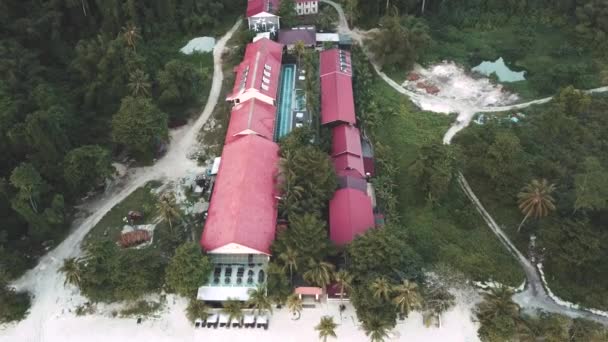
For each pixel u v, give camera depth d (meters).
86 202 92.69
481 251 82.31
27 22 115.69
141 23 127.31
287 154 86.69
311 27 130.62
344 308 75.50
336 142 98.69
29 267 82.56
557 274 78.25
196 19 132.50
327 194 85.44
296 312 75.12
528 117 105.38
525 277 79.50
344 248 76.88
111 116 107.12
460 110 109.75
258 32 128.88
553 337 67.31
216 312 75.25
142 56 115.00
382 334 66.94
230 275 76.81
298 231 74.25
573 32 129.25
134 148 96.00
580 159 94.62
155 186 95.00
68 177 87.81
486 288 77.19
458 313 74.50
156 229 87.19
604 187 79.06
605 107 105.44
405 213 89.44
